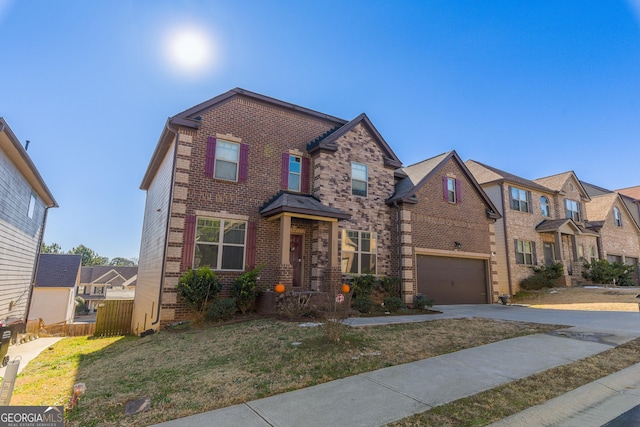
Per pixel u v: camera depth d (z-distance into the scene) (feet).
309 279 44.39
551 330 30.14
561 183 84.43
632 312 41.96
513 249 71.46
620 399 16.22
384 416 13.88
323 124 51.34
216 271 39.32
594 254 88.07
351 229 48.03
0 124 32.55
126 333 52.06
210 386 17.13
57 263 95.35
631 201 110.11
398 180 59.67
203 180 40.22
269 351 22.75
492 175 75.82
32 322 54.95
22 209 47.67
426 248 52.90
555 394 16.22
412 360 21.29
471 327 31.35
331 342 24.00
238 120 44.06
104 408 14.90
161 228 42.32
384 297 48.88
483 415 13.98
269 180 44.86
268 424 13.19
